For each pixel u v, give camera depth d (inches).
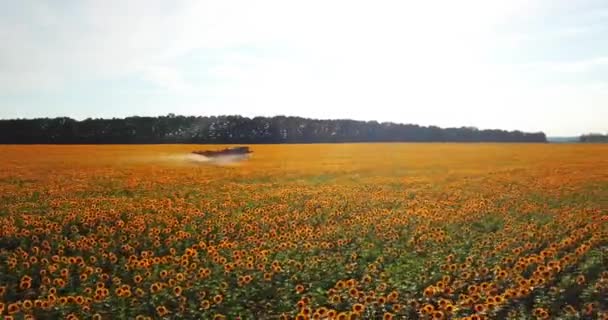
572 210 807.7
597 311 401.7
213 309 427.2
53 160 1512.1
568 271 498.0
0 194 945.5
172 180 1198.9
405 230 684.7
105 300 442.9
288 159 1675.7
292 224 737.6
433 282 486.0
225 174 1316.4
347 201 925.8
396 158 1707.7
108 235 662.5
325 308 396.5
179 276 481.1
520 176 1240.8
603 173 1261.1
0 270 534.0
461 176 1266.0
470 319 381.1
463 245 614.2
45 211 794.2
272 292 468.1
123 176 1241.4
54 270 515.5
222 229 693.9
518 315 405.7
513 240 605.9
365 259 566.3
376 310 418.6
